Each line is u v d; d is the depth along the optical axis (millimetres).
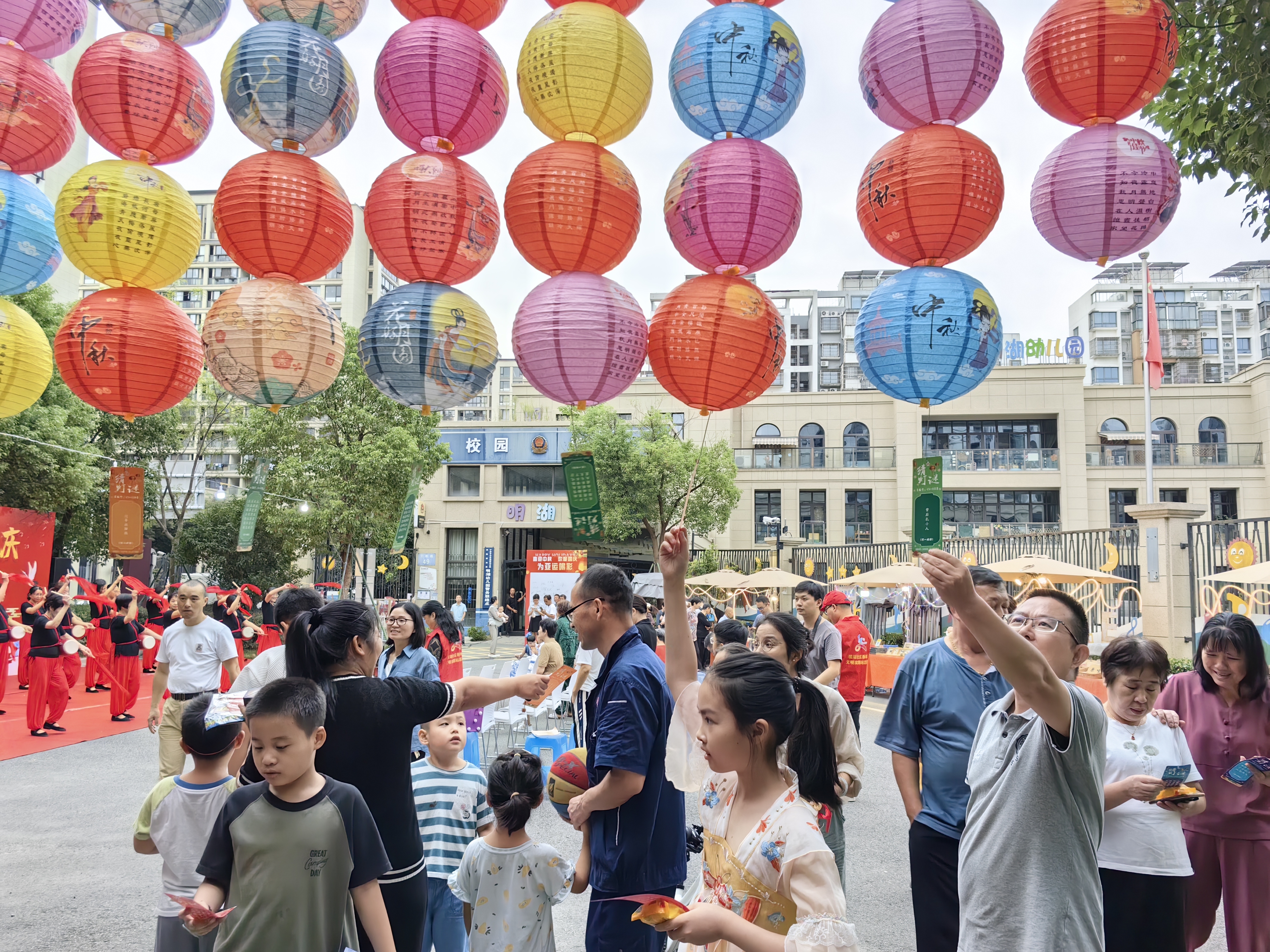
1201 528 11211
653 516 28297
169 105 3578
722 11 3213
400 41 3303
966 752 3180
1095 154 3086
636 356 3389
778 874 1862
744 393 3420
